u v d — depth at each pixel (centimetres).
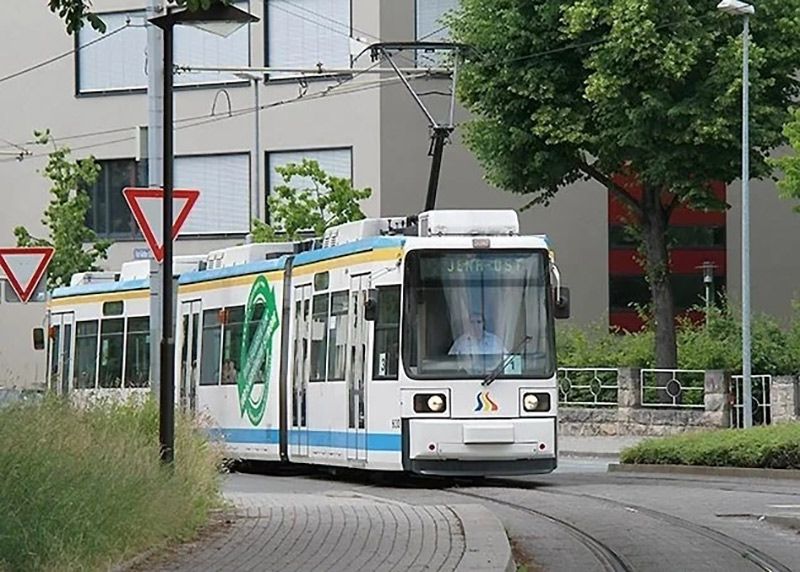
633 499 3419
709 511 3122
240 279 4562
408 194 8081
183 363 4888
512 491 3688
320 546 2244
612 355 6656
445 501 3359
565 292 3741
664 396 6069
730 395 5906
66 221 7419
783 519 2884
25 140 8806
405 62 7994
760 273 8412
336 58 8144
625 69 5791
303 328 4184
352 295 3922
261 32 8269
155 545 2178
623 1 5706
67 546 1844
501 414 3694
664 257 6362
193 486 2575
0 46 8844
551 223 8388
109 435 2442
